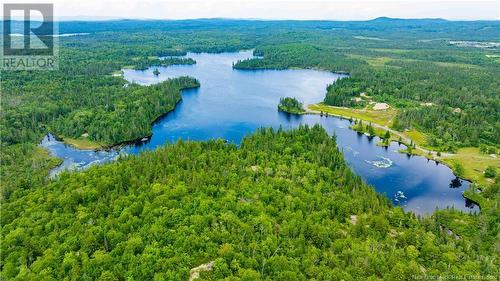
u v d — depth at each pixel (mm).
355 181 180375
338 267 117938
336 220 146000
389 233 144000
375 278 110688
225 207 145000
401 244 134375
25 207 148625
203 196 152375
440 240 136875
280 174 180875
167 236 127812
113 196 151750
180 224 134625
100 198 151125
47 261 116750
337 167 197125
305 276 115188
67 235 129625
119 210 143875
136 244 123000
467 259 127125
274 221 138875
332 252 126625
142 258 117250
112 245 126625
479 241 140500
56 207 147000
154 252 119875
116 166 179625
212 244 124750
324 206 154000
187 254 120938
